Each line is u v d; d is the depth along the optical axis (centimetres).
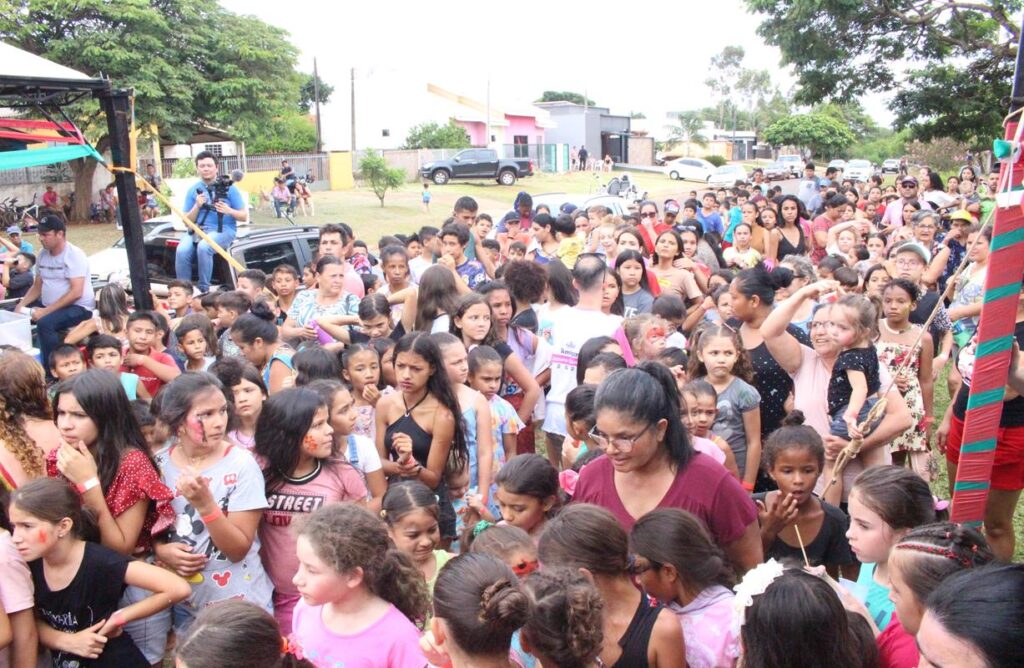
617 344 505
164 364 605
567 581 244
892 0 2025
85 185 2944
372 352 513
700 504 312
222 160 3362
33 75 698
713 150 8181
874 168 5712
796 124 7394
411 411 463
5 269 1169
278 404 384
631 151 7044
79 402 360
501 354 555
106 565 338
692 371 497
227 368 458
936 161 3834
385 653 295
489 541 309
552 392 569
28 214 2725
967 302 647
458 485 467
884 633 277
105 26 2836
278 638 250
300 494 385
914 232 972
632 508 323
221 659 235
